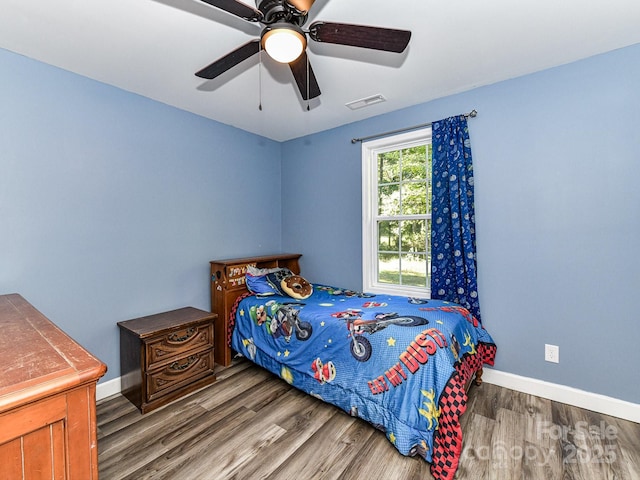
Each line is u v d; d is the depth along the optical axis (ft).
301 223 11.84
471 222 7.87
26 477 2.33
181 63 6.62
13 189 6.16
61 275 6.81
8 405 2.18
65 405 2.52
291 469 5.01
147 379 6.74
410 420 5.20
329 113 9.50
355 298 8.81
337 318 6.87
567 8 5.05
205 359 7.91
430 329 5.85
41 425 2.40
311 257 11.57
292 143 12.09
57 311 6.76
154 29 5.50
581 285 6.69
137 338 6.82
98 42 5.86
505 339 7.60
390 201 9.87
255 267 10.11
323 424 6.22
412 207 9.41
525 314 7.33
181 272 9.07
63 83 6.81
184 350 7.48
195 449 5.49
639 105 6.07
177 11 5.04
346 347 6.34
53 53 6.21
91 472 2.66
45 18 5.16
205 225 9.73
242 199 10.93
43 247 6.55
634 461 5.08
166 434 5.92
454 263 8.04
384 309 7.38
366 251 10.06
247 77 7.25
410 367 5.44
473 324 7.34
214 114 9.48
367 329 6.18
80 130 7.06
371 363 5.91
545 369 7.11
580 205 6.67
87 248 7.19
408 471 4.95
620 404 6.26
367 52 6.28
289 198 12.25
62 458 2.51
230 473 4.94
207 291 9.77
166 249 8.71
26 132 6.31
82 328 7.11
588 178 6.57
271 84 7.59
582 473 4.84
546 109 7.01
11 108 6.13
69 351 3.09
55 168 6.70
